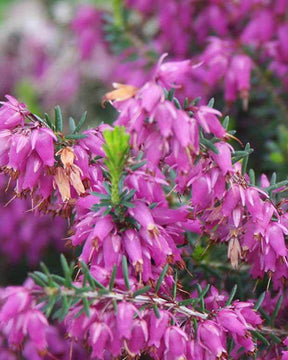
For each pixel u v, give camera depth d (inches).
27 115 11.5
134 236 11.0
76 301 10.7
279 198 12.2
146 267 11.1
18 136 11.3
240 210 11.5
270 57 16.0
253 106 16.9
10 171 11.4
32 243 15.4
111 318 10.8
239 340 11.3
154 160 11.0
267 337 12.2
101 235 10.9
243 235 11.7
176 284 11.5
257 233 11.5
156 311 10.9
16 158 11.2
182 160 10.9
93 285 10.7
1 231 15.4
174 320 11.0
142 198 11.1
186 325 11.2
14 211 15.5
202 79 15.8
